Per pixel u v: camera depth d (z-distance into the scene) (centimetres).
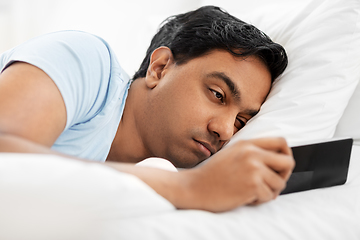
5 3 232
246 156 49
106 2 202
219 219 47
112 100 75
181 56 85
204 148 79
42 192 35
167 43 92
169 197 48
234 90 79
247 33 84
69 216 36
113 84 75
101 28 204
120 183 40
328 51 89
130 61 169
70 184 37
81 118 70
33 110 55
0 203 34
